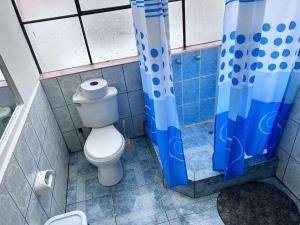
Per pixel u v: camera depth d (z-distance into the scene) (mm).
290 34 1359
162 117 1503
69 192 2100
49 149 1846
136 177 2164
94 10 1873
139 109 2439
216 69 2283
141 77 2029
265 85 1552
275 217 1671
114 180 2090
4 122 1271
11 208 1062
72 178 2246
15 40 1660
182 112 2479
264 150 1856
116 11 1928
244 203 1789
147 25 1224
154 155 2248
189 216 1762
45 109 1982
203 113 2557
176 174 1798
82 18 1899
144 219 1790
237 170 1777
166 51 1332
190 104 2449
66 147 2467
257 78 1539
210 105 2520
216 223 1691
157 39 1259
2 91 1332
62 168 2133
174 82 2254
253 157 1880
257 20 1181
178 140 1631
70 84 2105
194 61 2180
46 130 1876
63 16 1858
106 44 2086
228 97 1525
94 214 1880
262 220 1664
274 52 1431
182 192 1930
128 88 2268
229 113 1502
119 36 2068
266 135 1749
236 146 1646
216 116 1602
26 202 1231
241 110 1483
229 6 1230
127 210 1875
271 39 1395
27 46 1899
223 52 1380
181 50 2115
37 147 1577
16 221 1082
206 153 2135
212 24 2145
